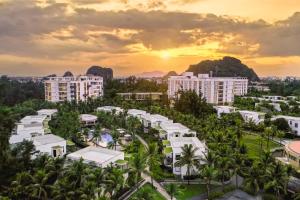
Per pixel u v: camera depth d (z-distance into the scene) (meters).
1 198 51.22
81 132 116.38
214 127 117.62
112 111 146.75
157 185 73.81
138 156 71.81
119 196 66.38
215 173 66.19
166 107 172.12
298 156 68.56
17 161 63.88
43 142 86.44
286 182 61.69
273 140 120.50
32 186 55.03
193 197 67.44
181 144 85.25
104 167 68.56
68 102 175.88
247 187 68.44
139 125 129.88
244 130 136.50
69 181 56.66
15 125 112.69
